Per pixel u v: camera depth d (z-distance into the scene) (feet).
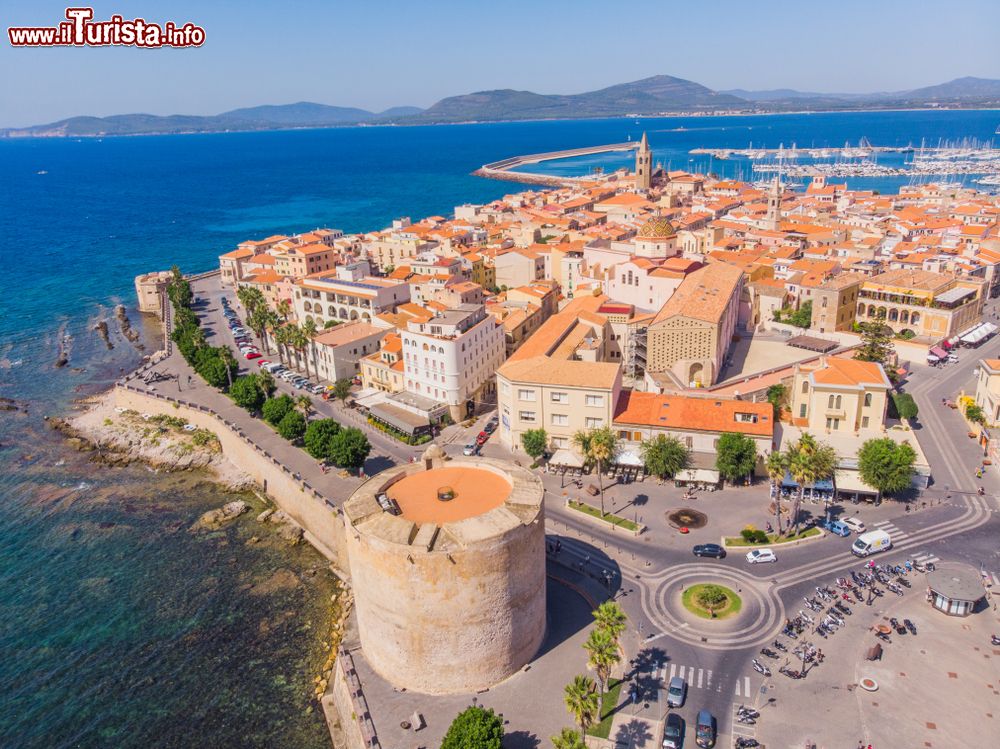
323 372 543.39
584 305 561.02
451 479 270.87
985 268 643.86
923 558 295.48
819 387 368.27
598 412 382.63
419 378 478.59
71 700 277.44
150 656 298.15
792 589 281.74
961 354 520.42
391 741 221.87
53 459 473.67
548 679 244.22
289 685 280.31
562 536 326.65
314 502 366.43
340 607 320.09
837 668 241.35
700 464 361.30
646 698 233.76
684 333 451.53
